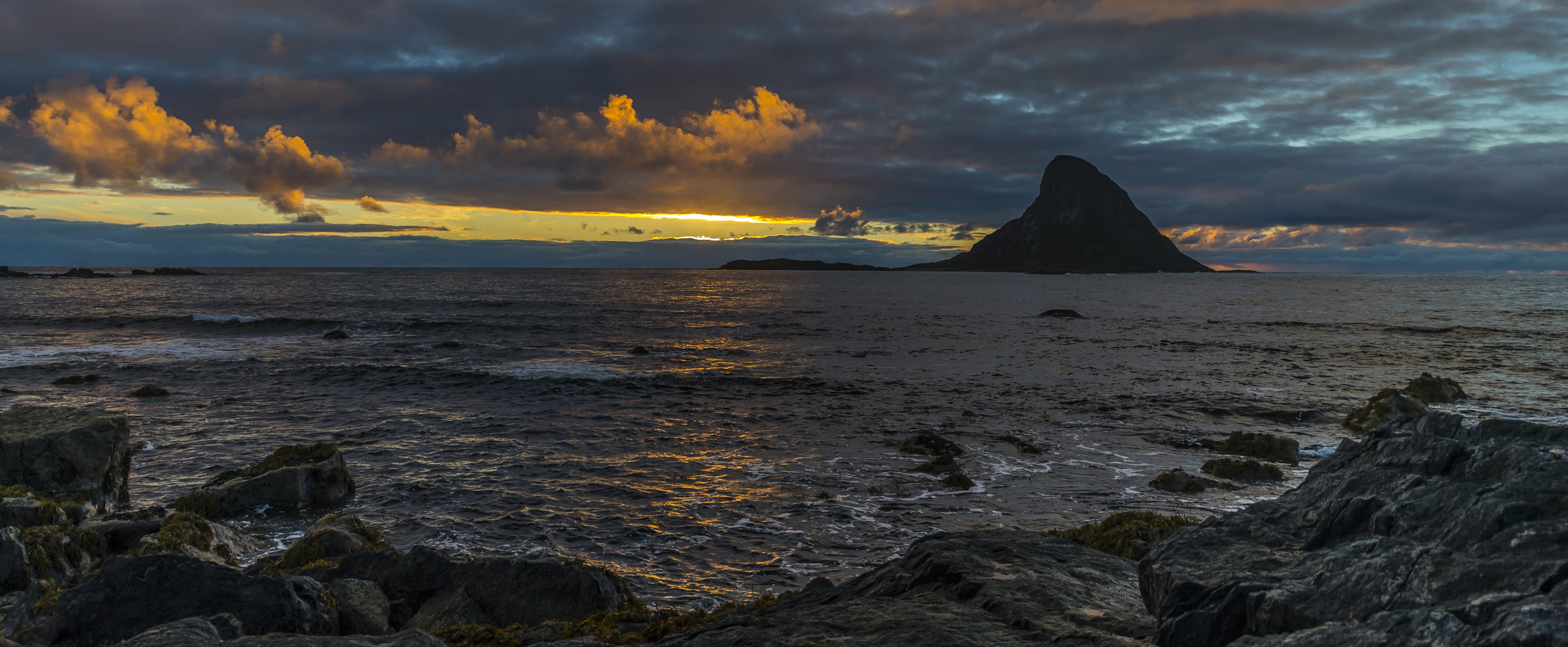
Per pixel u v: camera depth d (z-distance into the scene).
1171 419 28.09
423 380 35.72
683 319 73.44
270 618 8.16
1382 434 6.44
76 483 16.06
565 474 20.72
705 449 23.56
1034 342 53.91
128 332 57.09
